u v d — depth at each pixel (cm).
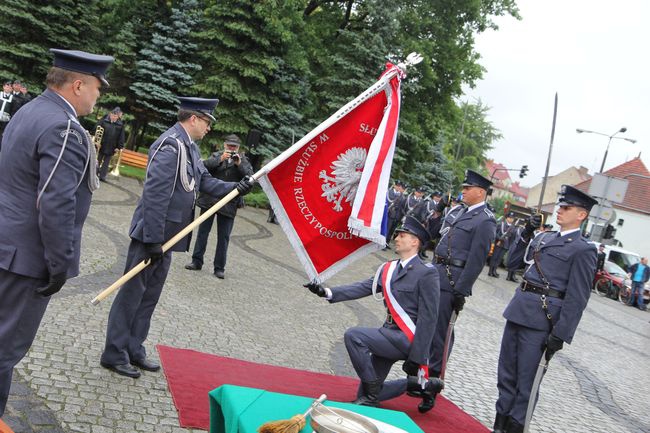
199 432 427
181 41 2281
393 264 547
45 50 2108
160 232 472
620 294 2420
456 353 852
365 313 950
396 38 2478
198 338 634
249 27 2202
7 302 344
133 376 492
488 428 588
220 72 2256
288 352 668
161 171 477
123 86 2341
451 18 2742
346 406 316
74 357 501
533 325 556
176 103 2261
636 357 1199
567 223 570
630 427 709
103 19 2445
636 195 4388
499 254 2050
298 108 2397
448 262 639
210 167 925
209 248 1135
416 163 2756
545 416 669
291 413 298
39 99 347
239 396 306
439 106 2859
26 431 375
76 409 418
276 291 937
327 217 511
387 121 510
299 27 2498
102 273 757
